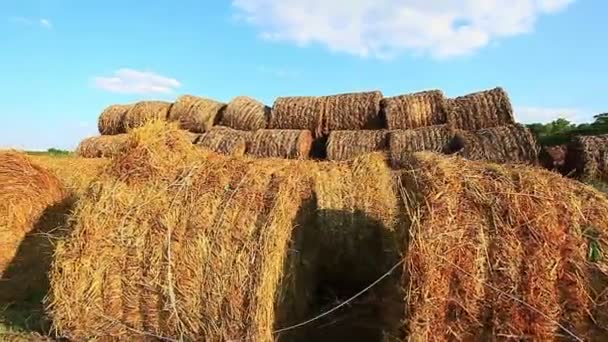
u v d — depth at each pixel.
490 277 4.11
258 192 5.13
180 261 5.04
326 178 7.41
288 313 5.34
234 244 4.93
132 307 5.21
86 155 18.72
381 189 7.17
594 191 4.52
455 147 13.27
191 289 4.98
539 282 4.07
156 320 5.14
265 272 4.79
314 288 6.40
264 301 4.77
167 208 5.21
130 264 5.21
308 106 16.62
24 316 6.28
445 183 4.38
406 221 4.57
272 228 4.90
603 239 4.18
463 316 4.07
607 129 18.06
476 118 14.42
